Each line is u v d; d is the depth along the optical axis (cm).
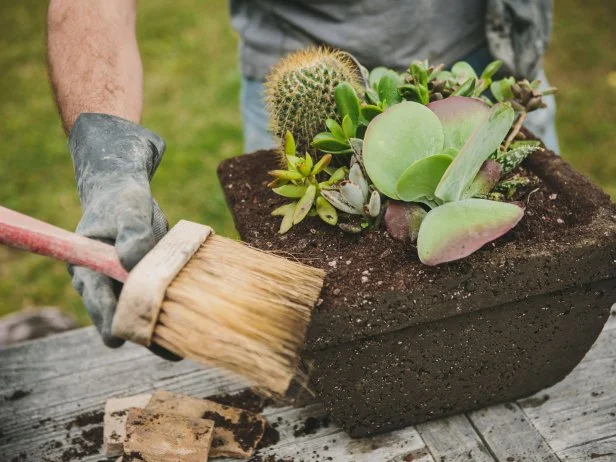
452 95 75
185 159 212
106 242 66
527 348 72
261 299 62
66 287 177
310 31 103
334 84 75
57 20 89
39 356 87
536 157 81
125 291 60
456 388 73
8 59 271
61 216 194
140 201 68
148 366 86
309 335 66
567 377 81
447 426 76
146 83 253
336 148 73
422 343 69
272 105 77
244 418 76
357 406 72
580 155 204
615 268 69
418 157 69
